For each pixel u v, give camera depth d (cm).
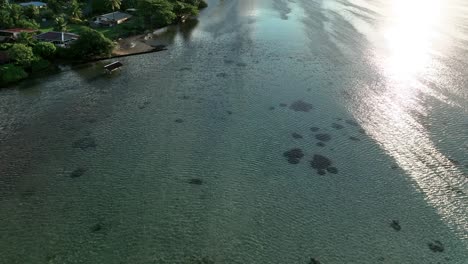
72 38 7169
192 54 6975
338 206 3459
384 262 2938
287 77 5919
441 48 6900
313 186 3691
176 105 5112
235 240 3119
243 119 4784
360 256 2991
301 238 3144
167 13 8700
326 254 3009
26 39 6756
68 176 3794
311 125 4656
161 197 3538
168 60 6712
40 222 3266
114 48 7081
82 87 5659
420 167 3906
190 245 3073
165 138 4388
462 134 4384
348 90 5447
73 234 3155
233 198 3538
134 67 6412
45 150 4175
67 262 2923
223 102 5194
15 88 5606
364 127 4584
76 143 4294
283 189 3653
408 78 5728
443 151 4122
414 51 6788
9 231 3178
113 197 3538
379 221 3300
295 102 5181
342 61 6456
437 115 4753
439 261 2939
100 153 4131
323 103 5141
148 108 5041
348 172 3872
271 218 3328
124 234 3159
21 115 4862
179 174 3828
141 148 4209
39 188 3641
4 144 4272
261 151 4191
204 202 3488
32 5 8675
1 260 2927
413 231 3197
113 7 9038
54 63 6569
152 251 3017
